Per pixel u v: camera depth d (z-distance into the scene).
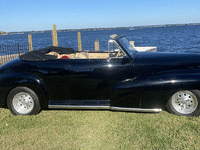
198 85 3.62
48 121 3.99
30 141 3.25
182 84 3.66
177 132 3.36
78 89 4.16
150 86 3.79
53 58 4.34
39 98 4.17
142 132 3.42
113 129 3.57
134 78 4.00
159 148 2.93
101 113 4.32
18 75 4.11
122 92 3.93
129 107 4.00
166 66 4.02
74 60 4.15
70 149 3.00
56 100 4.28
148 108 3.93
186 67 4.04
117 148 2.98
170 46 33.03
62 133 3.50
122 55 4.35
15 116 4.23
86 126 3.74
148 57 4.22
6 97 4.26
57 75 4.11
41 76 4.16
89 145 3.10
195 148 2.87
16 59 4.51
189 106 3.91
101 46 28.86
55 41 10.95
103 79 4.06
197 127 3.49
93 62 4.07
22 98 4.26
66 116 4.22
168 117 3.92
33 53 4.49
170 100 3.95
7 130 3.65
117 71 4.03
